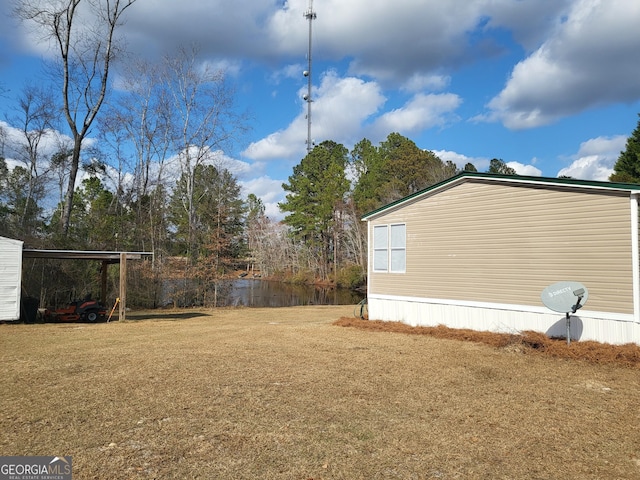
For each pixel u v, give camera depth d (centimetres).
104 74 2464
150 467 405
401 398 607
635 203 830
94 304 1623
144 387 652
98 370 757
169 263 2564
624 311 841
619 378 706
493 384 676
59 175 2966
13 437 471
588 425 510
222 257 2597
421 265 1230
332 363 809
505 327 1034
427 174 4050
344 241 4619
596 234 886
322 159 4869
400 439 470
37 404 577
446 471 401
